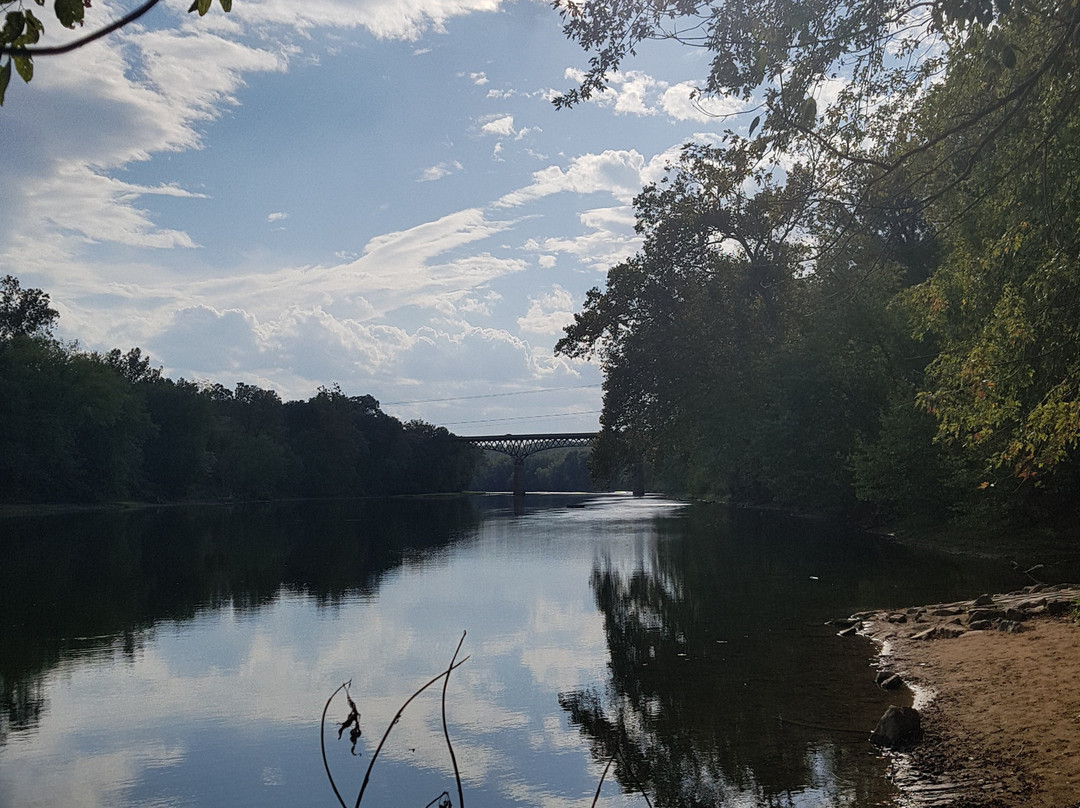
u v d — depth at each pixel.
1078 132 12.16
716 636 17.11
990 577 23.30
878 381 40.09
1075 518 28.41
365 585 26.28
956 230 18.80
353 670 15.15
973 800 8.28
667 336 47.66
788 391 42.62
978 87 13.21
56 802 9.34
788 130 10.49
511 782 9.61
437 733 11.51
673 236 46.62
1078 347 11.51
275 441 126.94
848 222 11.47
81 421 83.62
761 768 9.62
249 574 29.44
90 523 62.72
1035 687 11.43
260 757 10.72
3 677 14.87
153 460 103.06
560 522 60.72
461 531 52.00
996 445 15.75
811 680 13.36
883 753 9.91
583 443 154.75
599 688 13.43
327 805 9.13
